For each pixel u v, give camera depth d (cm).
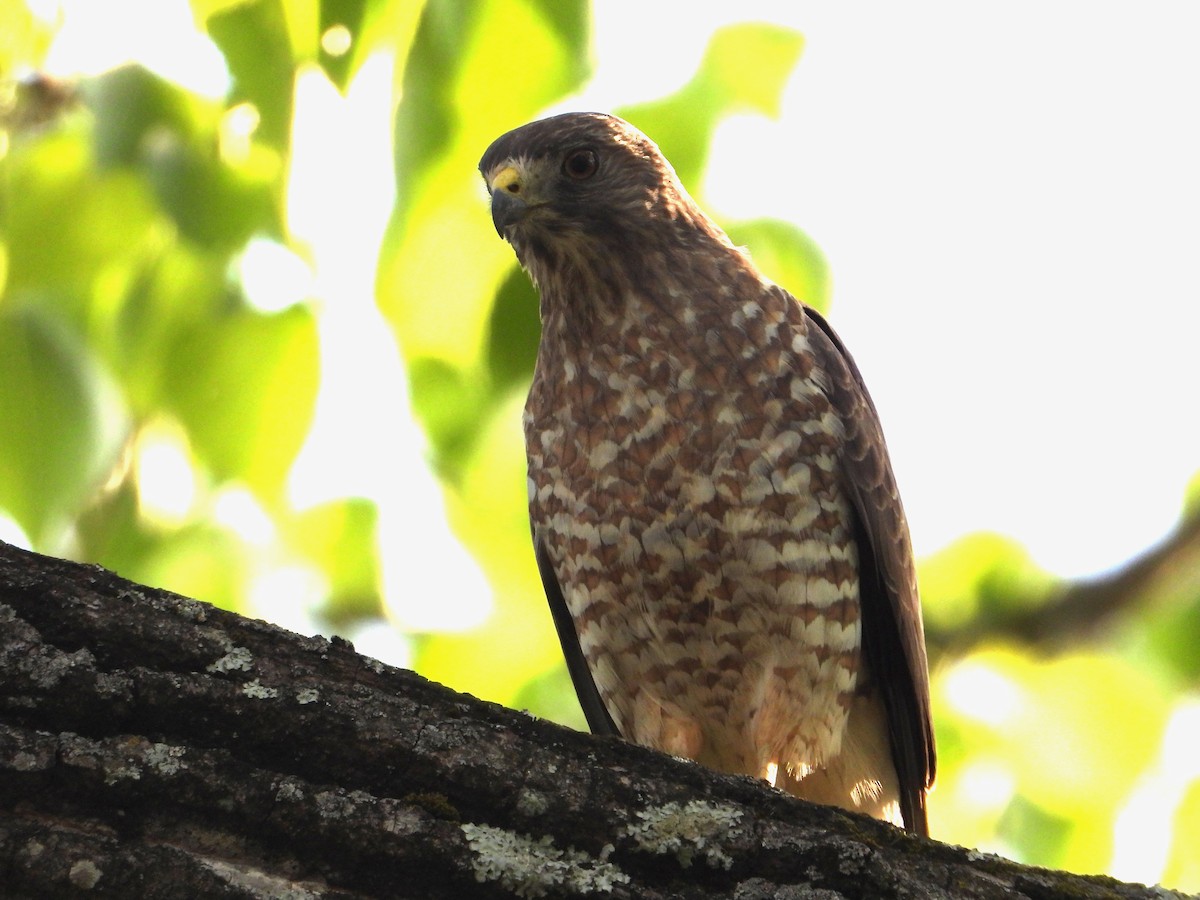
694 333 857
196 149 859
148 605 479
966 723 1180
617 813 493
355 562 1039
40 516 835
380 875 469
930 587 1217
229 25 765
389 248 814
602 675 907
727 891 491
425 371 922
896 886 498
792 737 880
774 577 847
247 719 472
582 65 766
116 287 929
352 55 730
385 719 485
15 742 450
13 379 841
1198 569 1194
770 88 914
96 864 442
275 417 882
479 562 1023
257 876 456
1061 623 1201
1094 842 1145
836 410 873
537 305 892
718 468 843
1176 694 1159
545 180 896
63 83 873
